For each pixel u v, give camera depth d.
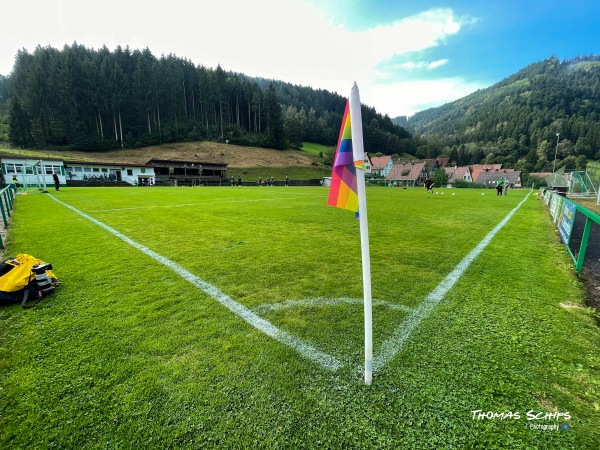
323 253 5.61
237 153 74.62
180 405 1.94
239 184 49.16
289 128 93.19
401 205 15.52
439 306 3.41
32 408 1.91
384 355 2.49
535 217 11.30
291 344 2.63
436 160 95.56
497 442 1.70
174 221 9.20
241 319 3.07
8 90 88.06
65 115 66.56
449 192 30.83
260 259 5.19
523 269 4.81
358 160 2.07
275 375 2.23
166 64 88.12
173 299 3.54
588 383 2.17
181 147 73.38
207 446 1.66
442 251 5.86
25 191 21.19
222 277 4.30
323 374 2.25
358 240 6.76
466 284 4.11
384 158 92.81
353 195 2.13
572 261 5.29
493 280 4.29
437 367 2.34
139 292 3.75
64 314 3.17
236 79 98.56
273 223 9.00
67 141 65.25
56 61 68.50
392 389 2.11
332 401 1.99
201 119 88.31
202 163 53.53
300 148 95.50
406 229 8.24
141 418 1.84
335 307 3.37
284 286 3.98
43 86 67.69
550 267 4.94
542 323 3.03
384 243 6.48
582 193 25.59
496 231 8.13
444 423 1.83
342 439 1.71
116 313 3.19
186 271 4.55
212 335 2.76
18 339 2.69
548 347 2.61
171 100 82.19
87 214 10.52
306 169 71.12
